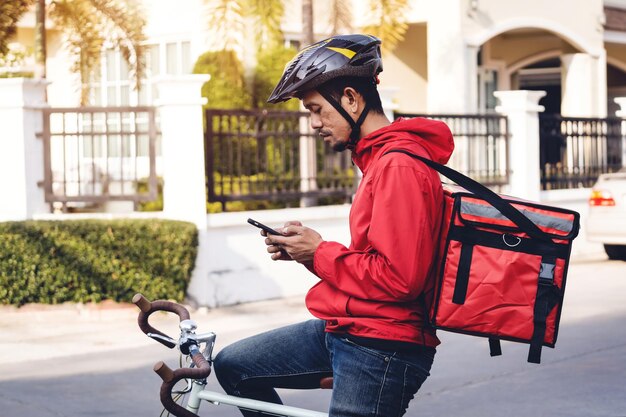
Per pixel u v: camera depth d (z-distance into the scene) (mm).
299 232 3324
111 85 16484
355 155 3393
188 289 10617
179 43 15977
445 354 8562
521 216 3152
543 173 15227
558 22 19703
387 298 3195
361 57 3316
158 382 7633
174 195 10688
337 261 3246
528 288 3156
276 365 3625
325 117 3355
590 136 16172
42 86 10961
